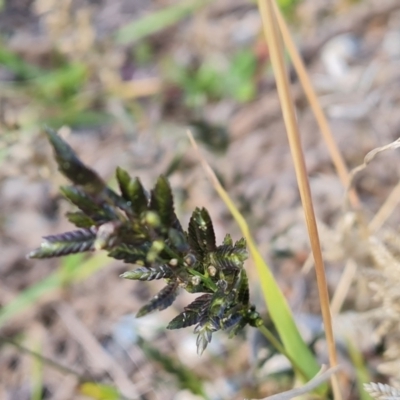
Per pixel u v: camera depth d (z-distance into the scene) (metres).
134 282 0.58
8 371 0.53
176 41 0.90
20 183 0.68
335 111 0.69
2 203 0.67
